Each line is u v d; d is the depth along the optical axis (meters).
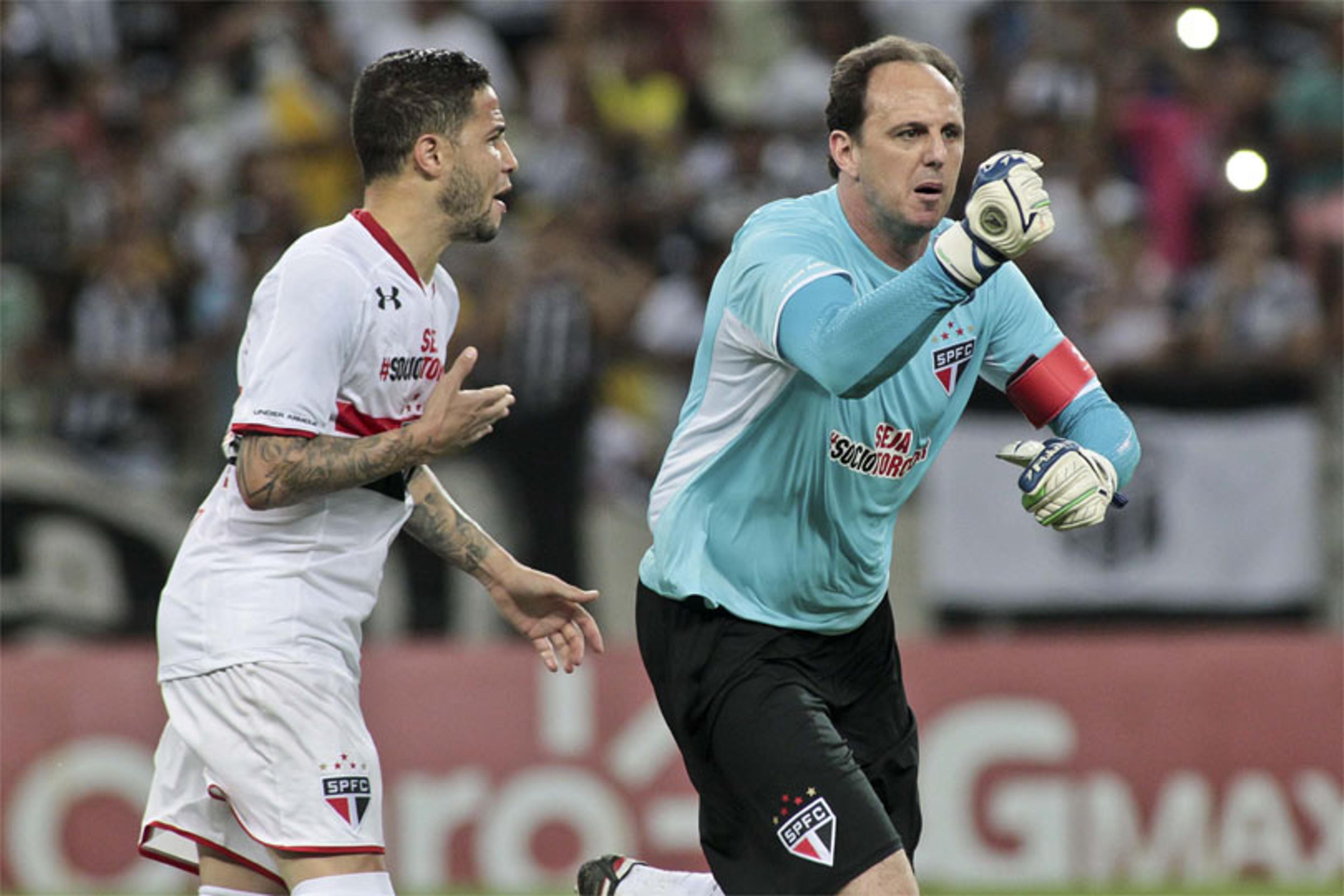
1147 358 33.44
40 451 31.92
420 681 30.02
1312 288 35.44
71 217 36.66
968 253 12.73
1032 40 38.59
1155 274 35.75
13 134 37.78
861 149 14.42
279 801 14.95
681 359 34.66
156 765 16.08
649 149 38.41
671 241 35.81
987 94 38.69
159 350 35.19
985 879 30.19
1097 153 37.44
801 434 14.81
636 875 16.92
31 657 29.75
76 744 29.61
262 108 39.06
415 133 15.05
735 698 15.07
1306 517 32.31
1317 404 32.47
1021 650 30.73
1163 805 30.53
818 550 15.17
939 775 30.34
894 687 16.02
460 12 40.50
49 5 39.59
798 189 37.31
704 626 15.27
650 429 33.88
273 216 36.59
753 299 14.14
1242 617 32.25
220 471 32.94
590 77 39.09
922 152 14.17
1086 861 30.38
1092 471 13.80
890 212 14.37
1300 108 37.66
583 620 17.00
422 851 29.70
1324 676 30.94
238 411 14.76
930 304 12.82
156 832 16.28
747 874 15.31
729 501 15.15
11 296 35.12
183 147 38.66
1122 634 32.09
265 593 15.08
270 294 14.87
